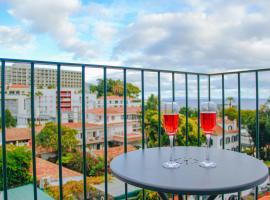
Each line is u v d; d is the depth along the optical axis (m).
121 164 1.13
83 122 1.81
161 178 0.96
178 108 1.23
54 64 1.63
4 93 1.46
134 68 1.97
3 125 1.46
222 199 1.76
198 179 0.94
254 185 0.92
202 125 1.21
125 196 1.92
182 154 1.32
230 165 1.11
